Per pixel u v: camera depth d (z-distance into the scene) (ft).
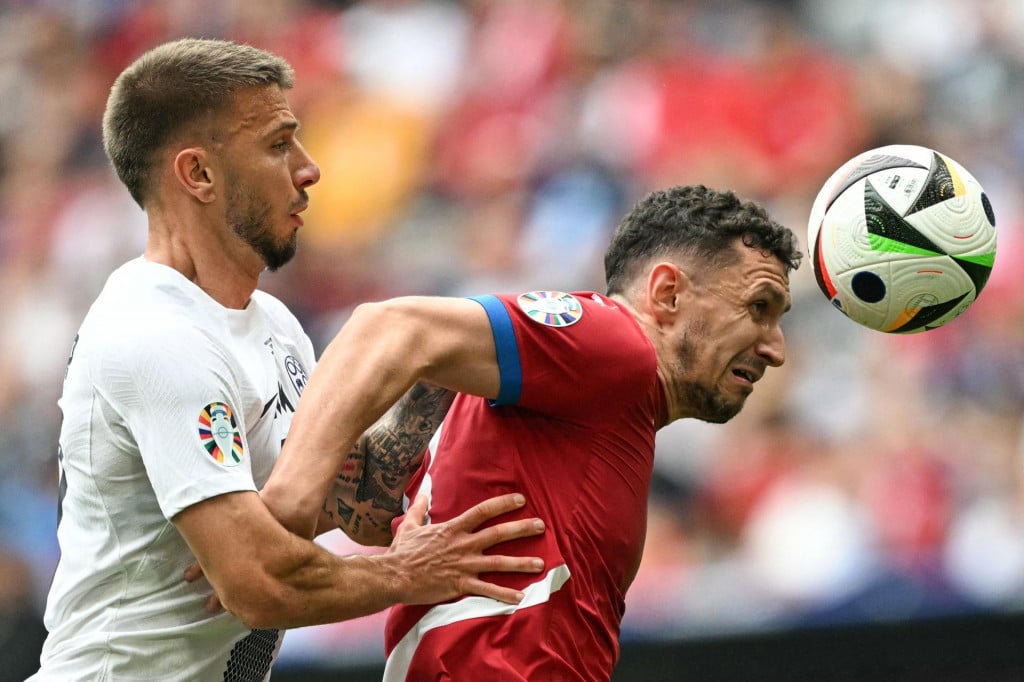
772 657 83.66
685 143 122.93
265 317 41.42
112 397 35.83
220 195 37.83
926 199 39.32
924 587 86.63
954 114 122.72
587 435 37.11
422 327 35.19
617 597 39.06
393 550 36.76
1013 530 90.12
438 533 36.78
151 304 36.91
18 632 94.43
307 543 34.83
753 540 93.15
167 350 35.73
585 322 36.27
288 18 145.69
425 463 40.57
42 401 121.29
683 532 93.76
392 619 38.93
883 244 39.24
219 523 34.68
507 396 36.27
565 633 36.88
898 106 122.93
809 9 129.18
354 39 141.79
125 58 148.46
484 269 122.42
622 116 126.21
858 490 94.27
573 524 37.04
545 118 129.59
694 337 38.45
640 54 129.90
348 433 34.78
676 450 96.63
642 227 39.63
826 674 83.15
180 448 35.19
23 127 144.97
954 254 39.06
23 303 128.98
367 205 131.23
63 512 38.70
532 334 35.76
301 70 141.79
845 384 100.42
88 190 136.67
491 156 129.80
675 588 87.30
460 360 35.50
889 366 100.58
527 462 37.22
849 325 103.24
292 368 41.57
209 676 38.65
